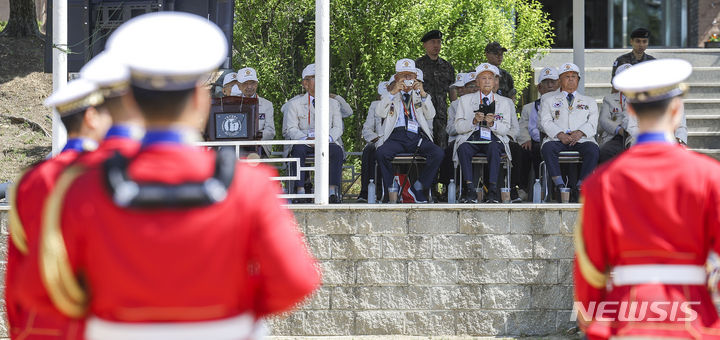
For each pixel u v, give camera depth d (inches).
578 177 1392.7
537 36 2100.1
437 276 1165.1
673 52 2223.2
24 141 2116.1
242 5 2057.1
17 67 2453.2
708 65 2167.8
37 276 367.2
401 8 1957.4
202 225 353.7
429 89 1470.2
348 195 1566.2
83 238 361.4
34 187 456.4
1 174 1925.4
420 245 1163.3
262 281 375.2
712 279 457.7
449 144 1384.1
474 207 1163.3
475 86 1424.7
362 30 1971.0
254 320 383.6
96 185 362.0
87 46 1537.9
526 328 1167.6
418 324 1163.9
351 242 1165.1
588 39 2898.6
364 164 1390.3
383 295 1165.1
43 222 367.6
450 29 2058.3
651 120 477.4
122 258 352.8
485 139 1296.8
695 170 458.6
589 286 477.1
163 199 351.9
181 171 360.2
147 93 365.7
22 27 2620.6
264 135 1418.6
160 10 1515.7
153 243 350.3
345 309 1166.3
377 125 1359.5
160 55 363.6
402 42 1974.7
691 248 455.8
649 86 471.8
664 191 456.8
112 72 458.3
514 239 1167.6
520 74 2037.4
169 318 356.5
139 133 466.0
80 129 518.6
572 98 1338.6
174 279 353.1
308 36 2048.5
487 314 1163.3
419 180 1310.3
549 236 1170.0
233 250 360.2
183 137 370.9
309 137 1349.7
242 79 1390.3
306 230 1165.1
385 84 1439.5
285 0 2055.9
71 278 366.6
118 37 370.0
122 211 353.1
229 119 1258.0
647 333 454.3
